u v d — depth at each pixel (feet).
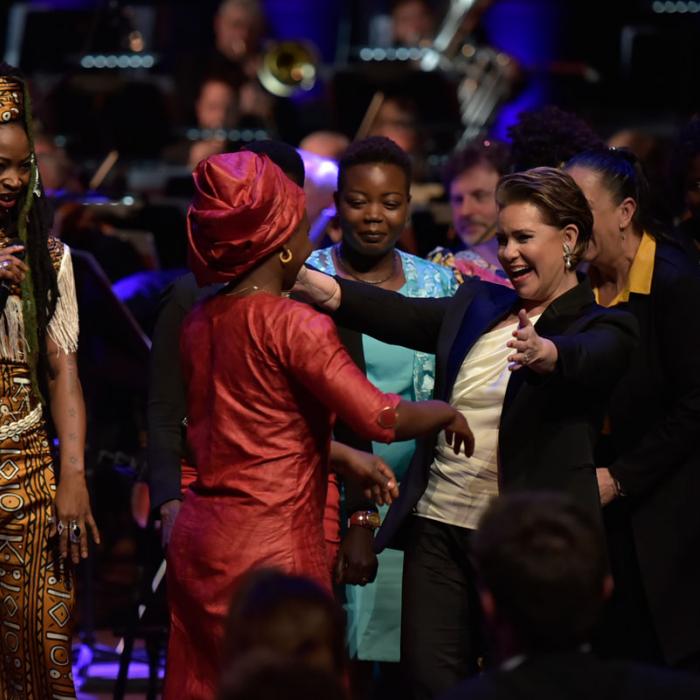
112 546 78.74
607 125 120.37
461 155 63.62
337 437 45.91
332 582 47.19
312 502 37.04
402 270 52.47
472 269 59.00
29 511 44.88
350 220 50.83
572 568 25.36
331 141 82.69
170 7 132.16
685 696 24.70
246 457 36.50
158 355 47.42
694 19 134.62
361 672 52.16
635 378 45.62
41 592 45.03
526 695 24.86
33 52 122.21
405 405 36.24
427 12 128.98
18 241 44.86
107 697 62.28
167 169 105.81
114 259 75.05
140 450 68.85
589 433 40.65
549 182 40.91
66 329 46.01
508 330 42.29
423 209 73.26
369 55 125.70
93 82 111.65
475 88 118.52
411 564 43.80
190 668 37.58
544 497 26.45
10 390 44.73
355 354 48.60
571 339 38.58
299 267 37.91
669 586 45.24
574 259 41.37
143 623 53.36
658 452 44.47
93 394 65.46
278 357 35.99
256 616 25.11
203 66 122.72
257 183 36.50
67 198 74.38
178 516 37.88
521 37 137.28
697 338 44.60
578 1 135.64
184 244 79.66
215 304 37.45
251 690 22.18
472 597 43.47
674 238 47.60
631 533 45.85
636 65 122.83
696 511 45.42
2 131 43.68
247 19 124.57
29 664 45.14
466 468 42.52
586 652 25.70
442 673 42.73
